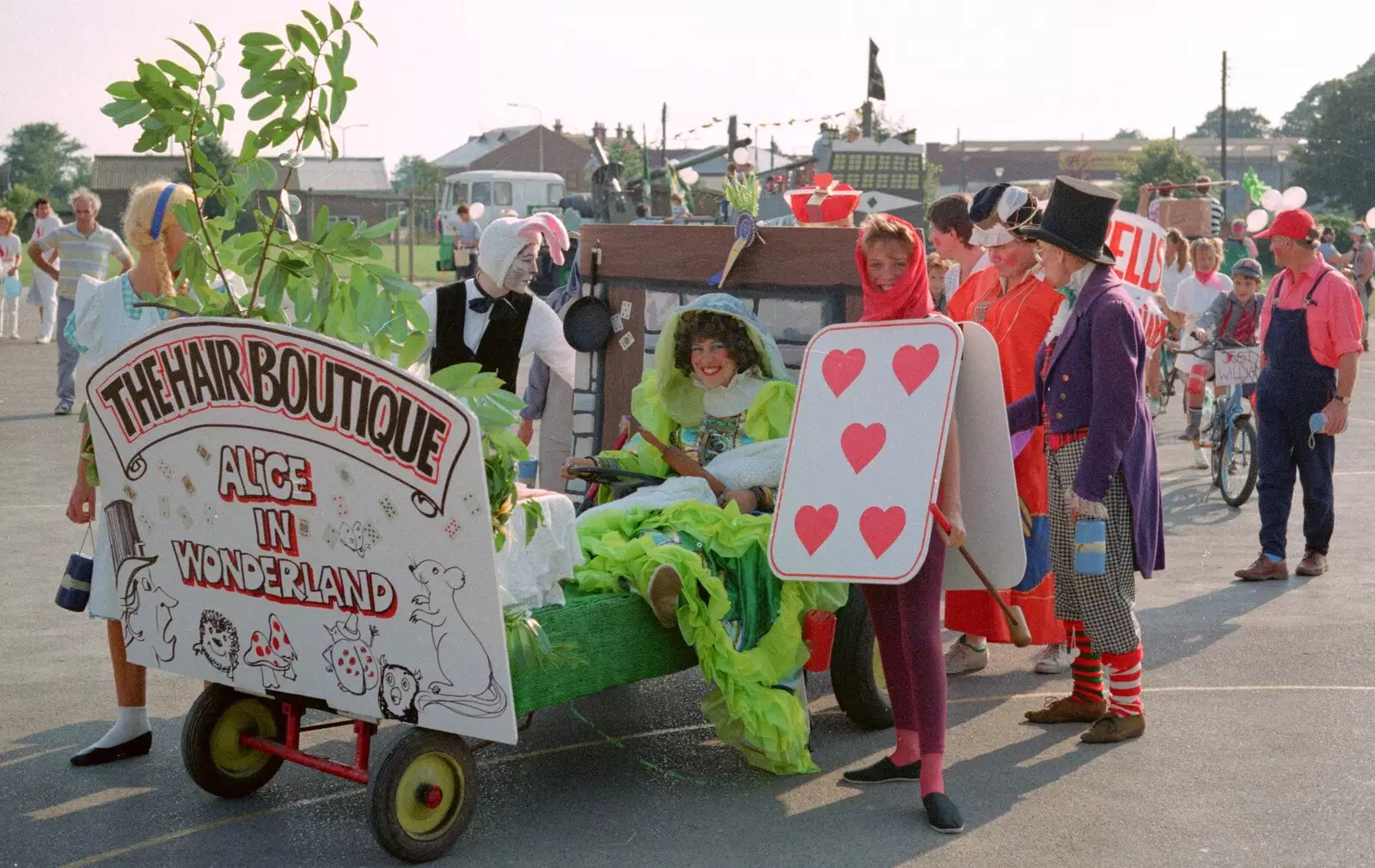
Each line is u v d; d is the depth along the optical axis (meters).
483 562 3.57
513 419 3.82
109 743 4.79
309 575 3.90
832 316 5.54
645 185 22.41
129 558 4.31
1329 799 4.39
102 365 4.10
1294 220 7.28
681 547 4.51
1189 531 8.97
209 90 4.02
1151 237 7.50
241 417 3.87
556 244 5.98
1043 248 5.00
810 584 4.68
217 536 4.06
